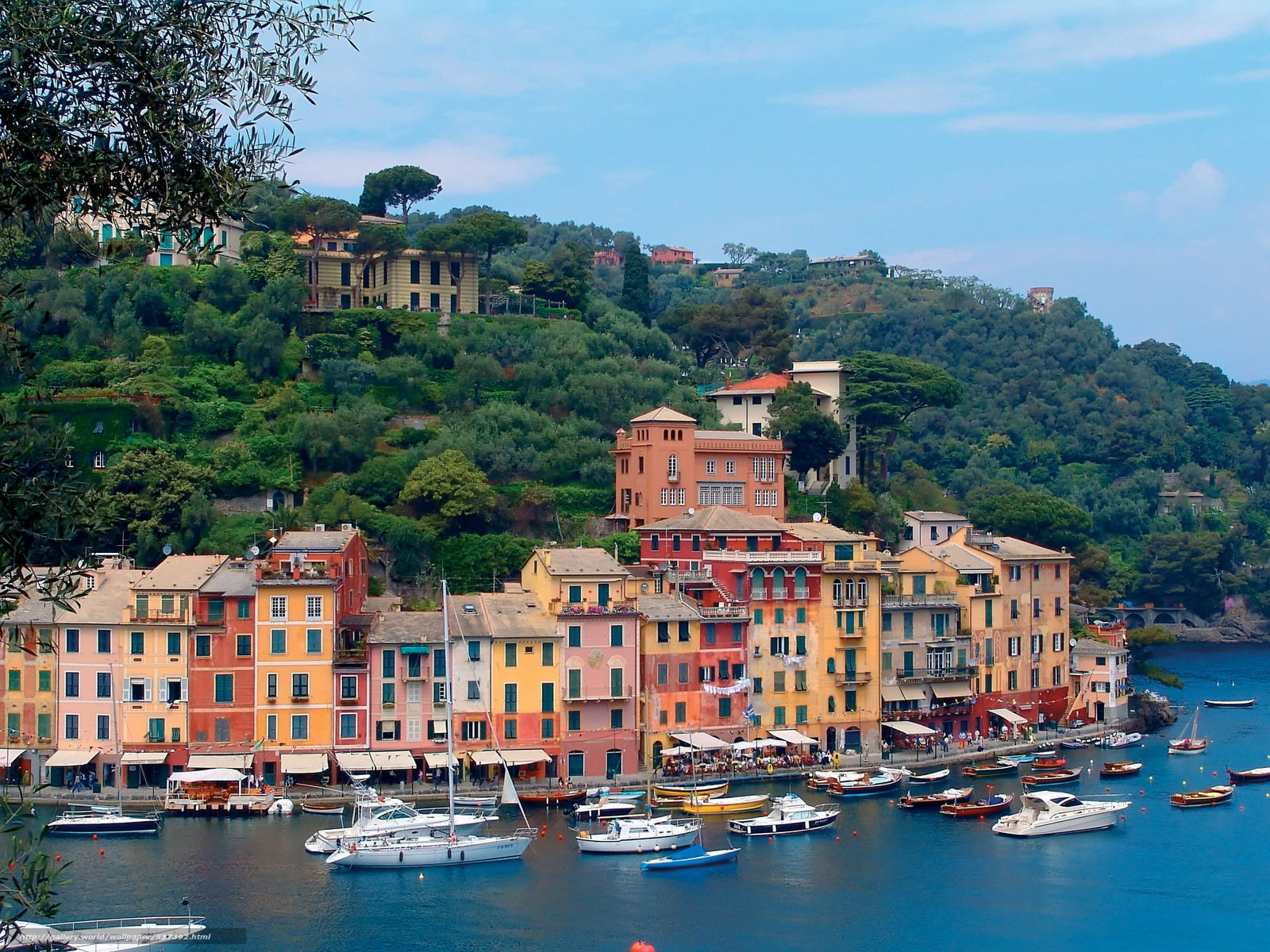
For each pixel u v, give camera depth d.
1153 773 190.75
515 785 166.88
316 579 164.62
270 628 163.50
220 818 153.88
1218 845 157.00
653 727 176.88
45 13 36.84
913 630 198.62
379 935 123.19
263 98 39.59
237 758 161.25
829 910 133.38
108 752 160.75
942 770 187.88
